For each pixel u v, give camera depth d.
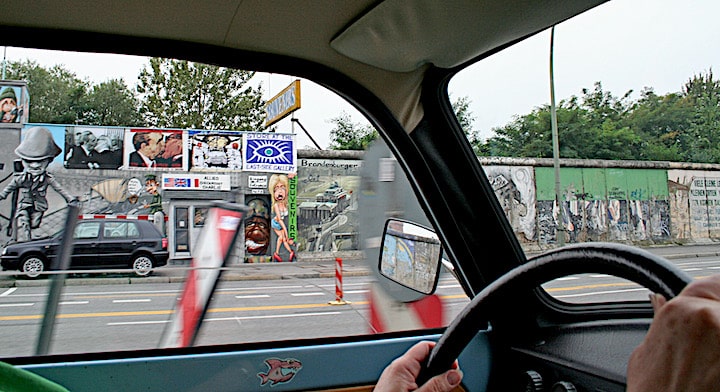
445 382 0.88
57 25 1.71
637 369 0.47
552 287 1.85
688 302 0.44
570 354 1.60
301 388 1.80
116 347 1.72
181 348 1.76
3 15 1.64
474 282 2.19
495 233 2.11
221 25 1.77
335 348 1.86
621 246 0.70
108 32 1.77
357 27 1.77
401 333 2.04
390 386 0.89
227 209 2.03
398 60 1.95
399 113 2.15
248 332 1.85
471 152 2.11
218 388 1.72
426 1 1.60
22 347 1.65
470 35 1.77
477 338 1.89
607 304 1.70
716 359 0.40
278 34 1.84
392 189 2.27
